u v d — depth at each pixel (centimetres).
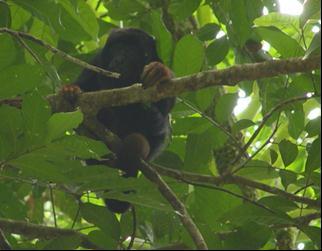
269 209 848
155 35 1008
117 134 1091
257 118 1329
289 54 875
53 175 696
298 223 852
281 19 952
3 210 995
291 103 939
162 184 879
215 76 805
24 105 662
